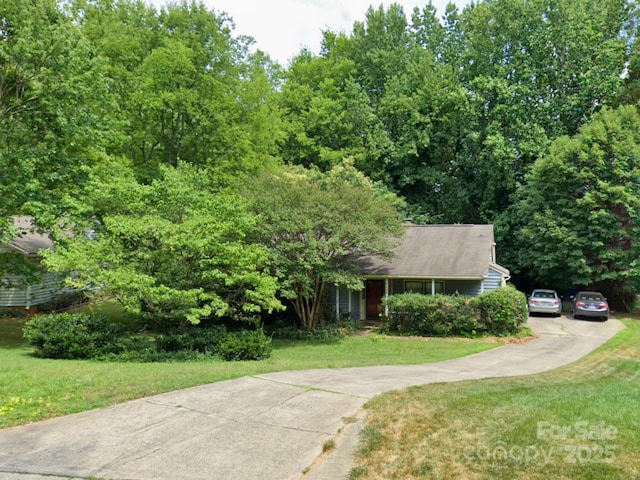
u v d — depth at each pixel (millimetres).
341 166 30438
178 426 5812
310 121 34000
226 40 23484
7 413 6191
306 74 36844
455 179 34281
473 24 33656
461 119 32938
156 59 19906
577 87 30312
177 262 12992
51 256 12453
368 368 10555
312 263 17344
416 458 4785
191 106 20922
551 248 26188
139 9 22297
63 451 5008
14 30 14617
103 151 17047
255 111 25188
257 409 6508
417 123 33469
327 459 4898
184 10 22344
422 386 8000
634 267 24219
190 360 11797
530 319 22906
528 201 28188
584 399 6965
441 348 15594
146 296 12211
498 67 31625
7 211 15125
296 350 15438
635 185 24516
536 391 7691
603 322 21922
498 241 31094
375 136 33844
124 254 12703
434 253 21703
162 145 22156
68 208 14789
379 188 31500
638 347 15172
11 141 15570
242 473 4539
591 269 25141
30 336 11945
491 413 6121
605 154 25172
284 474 4523
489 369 11172
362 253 19359
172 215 13703
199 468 4633
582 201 24734
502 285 21031
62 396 6973
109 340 12516
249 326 19719
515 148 30234
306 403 6820
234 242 14273
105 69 18250
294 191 17594
